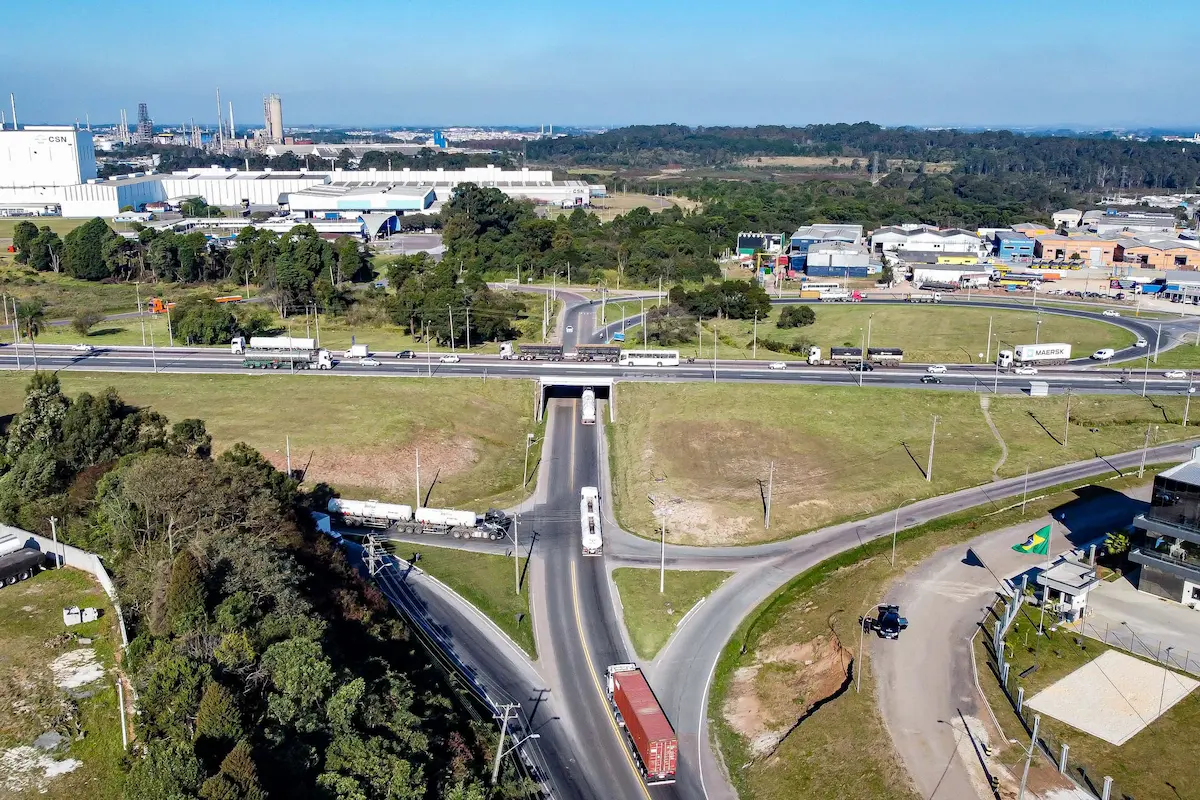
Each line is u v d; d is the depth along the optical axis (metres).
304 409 190.25
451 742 93.12
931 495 159.25
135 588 101.69
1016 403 198.25
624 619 125.12
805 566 137.50
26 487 130.38
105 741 81.88
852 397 199.25
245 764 70.06
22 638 96.94
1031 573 126.94
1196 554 115.94
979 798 84.75
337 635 104.38
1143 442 178.25
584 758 99.00
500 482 169.75
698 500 157.12
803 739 96.25
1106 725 94.12
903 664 105.56
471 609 127.00
